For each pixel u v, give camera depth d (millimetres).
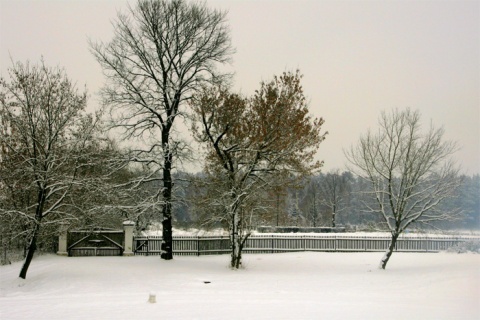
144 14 26891
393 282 20062
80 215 23562
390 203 25203
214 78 27094
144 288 18562
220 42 27766
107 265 24312
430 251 34438
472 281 18922
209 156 26312
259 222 26062
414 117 29953
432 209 24703
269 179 26000
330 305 13812
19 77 21250
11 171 22188
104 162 25750
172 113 27125
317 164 25797
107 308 13102
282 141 24781
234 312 12445
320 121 25891
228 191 25094
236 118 26000
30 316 11859
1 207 21781
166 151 26391
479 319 11664
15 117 21344
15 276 21906
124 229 30016
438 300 15117
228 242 33219
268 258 30516
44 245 30062
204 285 19328
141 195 28375
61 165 21969
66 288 18672
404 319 11562
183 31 27203
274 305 13750
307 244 35125
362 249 35156
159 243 30984
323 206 81250
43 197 21188
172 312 12438
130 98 26531
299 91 25703
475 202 48906
